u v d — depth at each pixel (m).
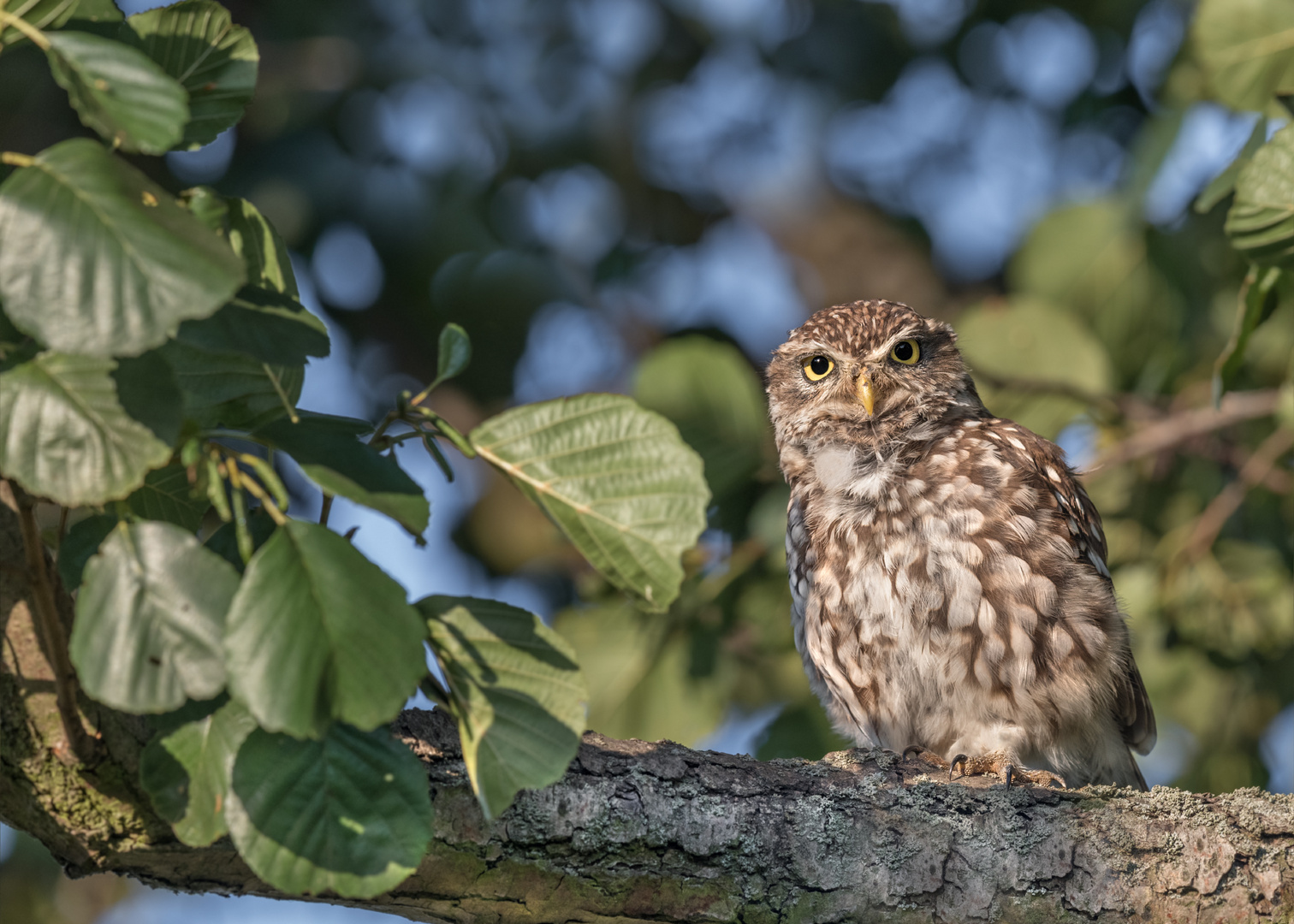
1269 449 9.70
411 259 11.29
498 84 11.45
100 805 4.57
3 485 4.49
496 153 11.56
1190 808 5.97
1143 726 8.67
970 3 11.70
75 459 3.39
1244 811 5.96
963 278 14.10
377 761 4.03
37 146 10.47
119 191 3.26
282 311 3.77
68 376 3.42
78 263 3.19
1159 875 5.76
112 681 3.40
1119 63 11.33
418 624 3.58
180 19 3.83
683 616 9.45
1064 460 9.20
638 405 4.00
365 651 3.49
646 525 3.94
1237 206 6.02
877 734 8.84
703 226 13.49
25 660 4.48
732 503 9.66
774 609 9.70
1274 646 10.01
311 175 10.88
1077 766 8.62
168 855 4.71
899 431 9.17
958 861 5.69
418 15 11.38
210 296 3.23
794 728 10.03
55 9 3.68
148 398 3.44
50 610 4.03
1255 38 6.74
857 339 9.55
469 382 12.08
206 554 3.49
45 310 3.17
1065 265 10.13
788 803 5.69
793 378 9.74
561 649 4.08
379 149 11.27
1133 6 10.91
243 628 3.38
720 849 5.52
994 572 8.28
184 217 3.30
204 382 3.90
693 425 8.76
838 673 8.84
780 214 13.97
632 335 12.90
